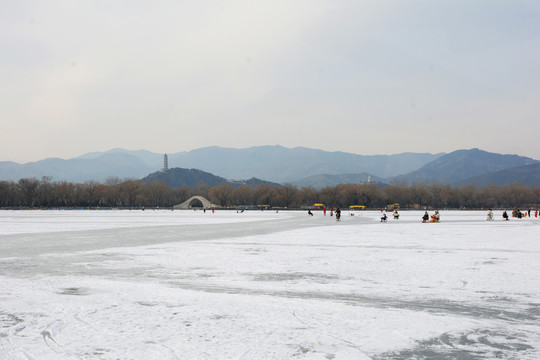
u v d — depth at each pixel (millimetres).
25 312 11273
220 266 19812
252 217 92875
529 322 10492
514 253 24594
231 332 9539
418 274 17484
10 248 27938
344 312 11336
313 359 7977
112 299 12852
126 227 52906
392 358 8086
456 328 9969
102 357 8016
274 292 13977
